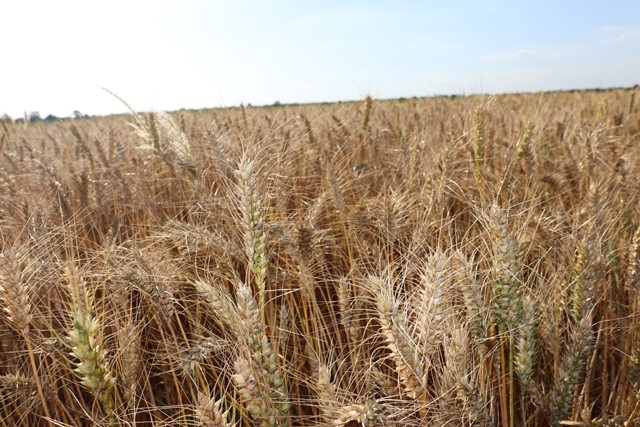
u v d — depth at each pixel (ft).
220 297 8.20
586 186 15.79
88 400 11.52
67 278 8.33
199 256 12.23
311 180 19.10
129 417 9.49
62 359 10.97
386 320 7.22
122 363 9.19
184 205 18.38
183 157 16.25
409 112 31.68
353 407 6.94
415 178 16.34
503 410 9.00
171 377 11.06
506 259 8.57
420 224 13.28
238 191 9.09
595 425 8.18
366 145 22.08
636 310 10.52
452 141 16.42
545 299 10.47
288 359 11.14
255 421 7.32
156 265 11.03
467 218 15.92
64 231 12.28
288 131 21.86
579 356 8.69
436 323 7.55
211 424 6.26
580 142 20.54
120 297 10.09
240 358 6.80
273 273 13.60
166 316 9.91
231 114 24.81
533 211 12.73
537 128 20.39
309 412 10.97
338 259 15.34
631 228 13.32
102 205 18.02
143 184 19.10
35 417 9.86
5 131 33.86
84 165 21.74
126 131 30.12
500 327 8.77
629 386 9.70
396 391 8.38
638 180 15.83
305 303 12.23
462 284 8.83
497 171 15.17
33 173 19.60
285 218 13.96
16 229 13.96
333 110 32.32
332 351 10.00
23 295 7.97
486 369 9.46
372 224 13.75
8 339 11.14
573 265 9.85
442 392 7.61
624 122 29.86
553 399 9.01
